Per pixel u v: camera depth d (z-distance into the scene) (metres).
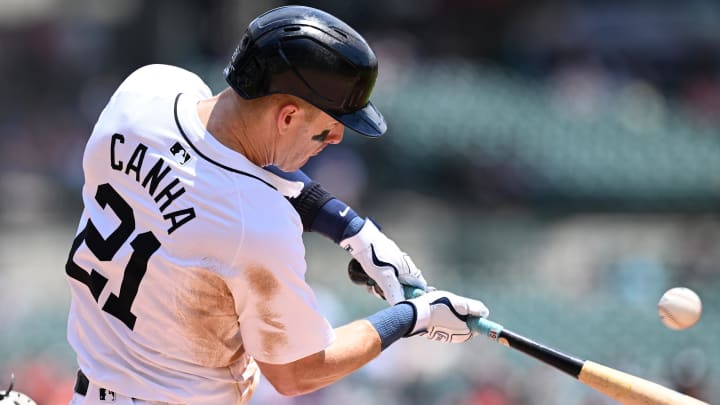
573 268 48.78
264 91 9.55
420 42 74.88
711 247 52.06
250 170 9.62
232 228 9.45
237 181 9.53
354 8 75.19
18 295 45.91
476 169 57.59
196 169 9.59
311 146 10.01
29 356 38.19
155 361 9.89
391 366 34.38
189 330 9.80
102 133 9.92
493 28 75.50
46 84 78.19
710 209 58.12
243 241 9.45
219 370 10.12
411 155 57.69
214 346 9.95
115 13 80.31
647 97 68.19
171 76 10.17
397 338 10.52
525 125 60.66
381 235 11.39
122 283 9.81
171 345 9.85
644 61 72.88
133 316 9.84
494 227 53.22
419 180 57.62
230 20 72.50
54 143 66.19
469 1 75.50
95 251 9.89
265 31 9.57
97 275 9.94
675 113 66.88
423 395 33.72
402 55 68.94
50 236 55.78
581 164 58.47
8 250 53.12
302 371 9.98
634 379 10.52
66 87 78.00
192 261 9.52
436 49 74.75
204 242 9.48
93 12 80.94
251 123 9.73
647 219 57.38
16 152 65.00
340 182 54.47
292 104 9.65
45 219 58.25
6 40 79.69
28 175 63.41
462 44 74.81
